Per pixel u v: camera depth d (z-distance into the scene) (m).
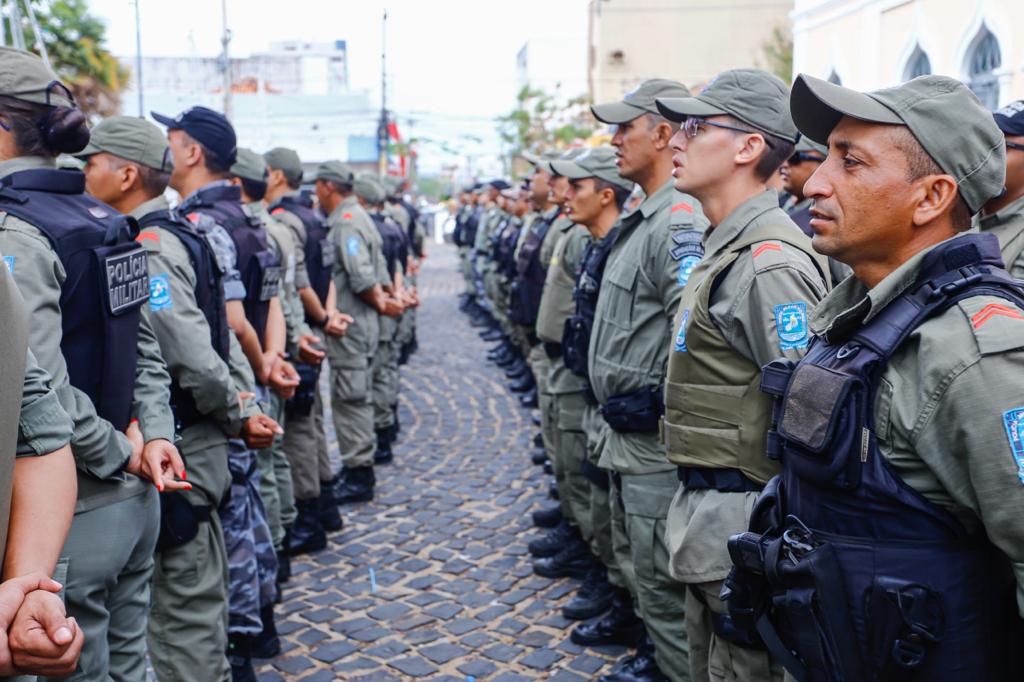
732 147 2.31
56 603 1.44
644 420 2.82
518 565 4.50
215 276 2.99
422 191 59.16
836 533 1.46
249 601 3.27
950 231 1.49
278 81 40.72
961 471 1.34
